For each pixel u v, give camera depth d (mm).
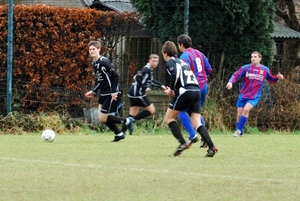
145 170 21172
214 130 41062
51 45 41656
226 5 41312
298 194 17172
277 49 52188
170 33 41969
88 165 22344
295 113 42500
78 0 60156
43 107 41500
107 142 31688
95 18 42375
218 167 22125
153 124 41000
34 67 41406
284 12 57938
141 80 35188
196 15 41719
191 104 24422
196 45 42062
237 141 33219
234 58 42531
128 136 36562
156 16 42469
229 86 36906
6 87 40688
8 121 38938
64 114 41281
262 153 26984
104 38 42781
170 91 24438
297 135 38938
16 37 41219
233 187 18125
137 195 16812
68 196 16594
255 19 42219
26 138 33844
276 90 42719
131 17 42969
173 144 30703
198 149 28391
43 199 16188
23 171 20828
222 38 42344
